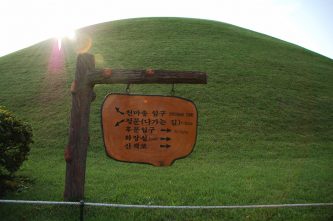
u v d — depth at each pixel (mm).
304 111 21453
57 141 16781
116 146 7008
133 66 27234
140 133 7031
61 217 7469
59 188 9961
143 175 11836
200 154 15164
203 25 39969
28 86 24719
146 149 7012
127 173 12078
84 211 7723
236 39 36500
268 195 9523
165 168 13031
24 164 13320
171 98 7070
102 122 7023
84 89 7910
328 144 17203
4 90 24422
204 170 12688
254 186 10477
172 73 7328
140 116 7047
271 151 15727
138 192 9656
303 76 28188
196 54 29984
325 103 23281
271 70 28188
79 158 7922
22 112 20828
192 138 7047
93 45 33375
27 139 9578
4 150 9102
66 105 21203
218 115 19781
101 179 11156
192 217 7664
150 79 7387
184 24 39688
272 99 22516
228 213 7891
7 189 9477
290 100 22750
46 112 20516
